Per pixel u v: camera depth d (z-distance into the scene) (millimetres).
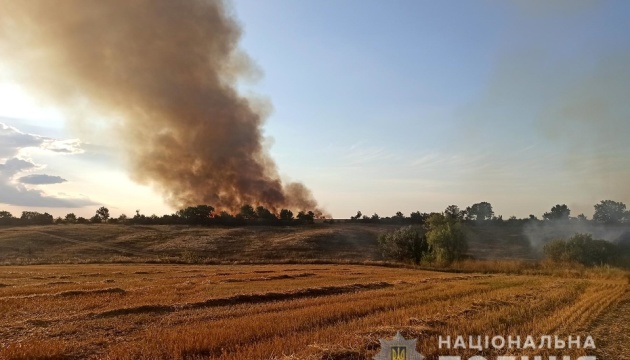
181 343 11289
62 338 12773
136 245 83438
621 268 47688
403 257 65688
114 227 102938
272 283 28562
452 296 21766
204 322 14977
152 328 13953
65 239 85562
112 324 14602
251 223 112750
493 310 17109
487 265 53062
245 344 11539
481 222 112438
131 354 10711
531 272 46469
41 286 25953
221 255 75562
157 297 20750
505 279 34469
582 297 22188
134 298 20484
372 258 73750
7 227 103562
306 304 18703
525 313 16594
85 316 15914
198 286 26297
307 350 10844
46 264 54781
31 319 15180
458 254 58312
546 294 22547
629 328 14875
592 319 16172
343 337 12016
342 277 34875
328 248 81750
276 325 13523
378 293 22844
